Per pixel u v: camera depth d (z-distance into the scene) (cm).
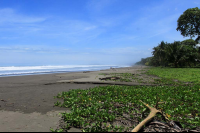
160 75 2244
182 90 1044
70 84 1445
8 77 2012
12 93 995
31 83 1479
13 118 540
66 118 529
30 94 970
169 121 486
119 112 601
